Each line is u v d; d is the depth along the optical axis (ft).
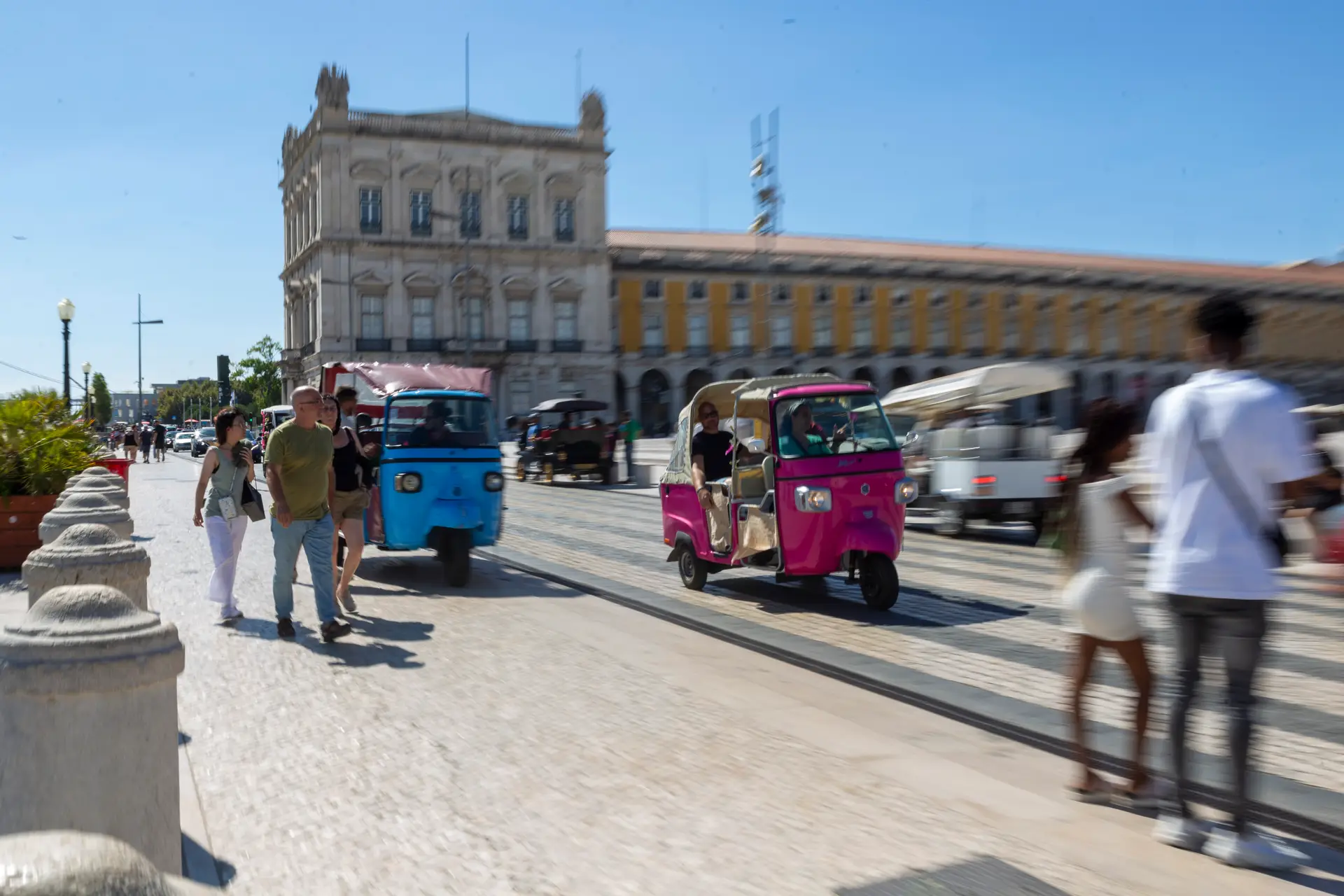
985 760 16.83
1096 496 14.60
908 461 58.80
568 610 31.07
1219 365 12.93
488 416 37.27
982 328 277.44
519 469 113.70
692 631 27.81
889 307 269.64
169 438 256.73
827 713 19.65
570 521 62.13
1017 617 29.04
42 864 4.03
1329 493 23.34
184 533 52.80
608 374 239.91
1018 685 21.03
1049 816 14.37
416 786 15.61
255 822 14.23
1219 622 12.57
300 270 241.76
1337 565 35.24
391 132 221.87
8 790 10.12
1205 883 12.14
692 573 34.24
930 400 63.93
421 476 35.22
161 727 10.75
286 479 25.67
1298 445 12.37
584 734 18.22
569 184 236.22
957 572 39.34
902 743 17.76
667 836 13.65
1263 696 20.44
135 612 10.89
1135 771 14.70
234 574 28.73
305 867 12.79
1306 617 29.73
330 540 26.13
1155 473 13.17
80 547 16.25
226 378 111.55
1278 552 12.67
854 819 14.23
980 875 12.37
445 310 226.58
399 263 222.69
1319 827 13.48
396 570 39.86
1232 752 12.72
